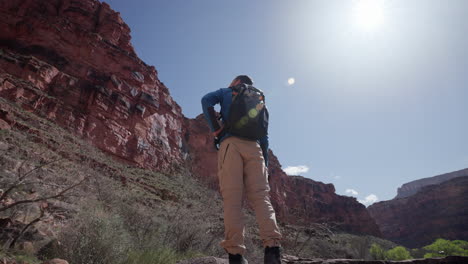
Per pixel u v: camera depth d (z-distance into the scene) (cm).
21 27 2822
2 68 2275
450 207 11500
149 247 460
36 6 3103
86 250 344
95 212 411
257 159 193
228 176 185
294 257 385
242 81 232
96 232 365
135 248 449
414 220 12294
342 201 8375
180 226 648
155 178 2622
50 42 2950
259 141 213
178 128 4391
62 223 400
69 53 3069
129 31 4122
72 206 427
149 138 3444
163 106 4166
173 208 763
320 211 7400
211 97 211
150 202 866
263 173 194
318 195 8056
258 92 215
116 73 3469
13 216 370
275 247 165
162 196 1716
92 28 3616
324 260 361
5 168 448
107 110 2922
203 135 4853
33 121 1433
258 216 179
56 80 2638
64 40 3070
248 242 709
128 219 581
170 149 3822
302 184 7812
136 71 3759
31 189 405
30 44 2820
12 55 2445
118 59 3553
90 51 3247
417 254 2872
